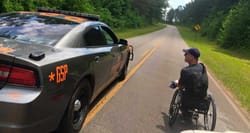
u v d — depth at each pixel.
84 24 5.05
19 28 4.42
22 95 3.23
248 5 48.25
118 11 55.12
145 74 11.07
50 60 3.56
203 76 5.35
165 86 9.42
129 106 6.64
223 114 7.19
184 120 6.22
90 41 5.11
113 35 6.75
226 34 49.59
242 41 45.84
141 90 8.33
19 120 3.20
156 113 6.46
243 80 13.50
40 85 3.34
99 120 5.52
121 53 7.34
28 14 5.08
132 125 5.55
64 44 4.28
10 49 3.51
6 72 3.29
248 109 8.13
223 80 12.65
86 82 4.65
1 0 19.30
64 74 3.79
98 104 6.44
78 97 4.49
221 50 43.25
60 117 3.91
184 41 46.28
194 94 5.39
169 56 19.20
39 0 23.86
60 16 5.16
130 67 12.28
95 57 4.90
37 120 3.39
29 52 3.55
